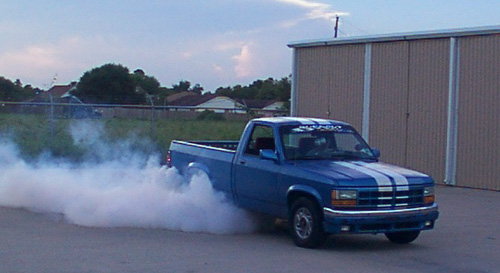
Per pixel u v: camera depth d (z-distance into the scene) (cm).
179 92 8625
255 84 8462
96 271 836
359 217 947
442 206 1526
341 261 924
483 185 1855
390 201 972
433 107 1972
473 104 1878
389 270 878
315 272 855
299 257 942
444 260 952
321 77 2280
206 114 3862
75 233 1095
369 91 2138
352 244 1059
